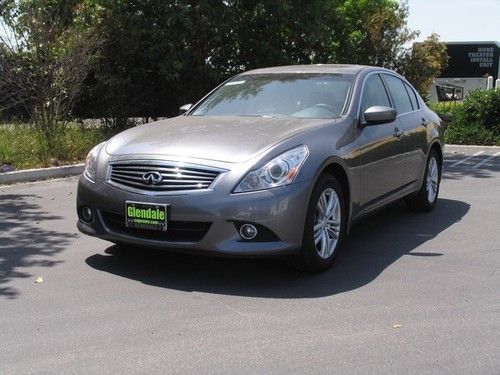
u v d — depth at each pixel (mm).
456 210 7777
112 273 5070
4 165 9852
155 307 4355
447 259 5602
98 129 12781
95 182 5004
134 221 4742
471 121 15766
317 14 13859
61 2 12797
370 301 4516
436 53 17891
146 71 13539
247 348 3719
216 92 6594
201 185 4582
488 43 26047
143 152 4848
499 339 3891
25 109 11859
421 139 7082
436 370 3471
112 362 3531
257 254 4551
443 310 4359
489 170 11352
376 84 6531
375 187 5910
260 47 14195
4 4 10898
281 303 4453
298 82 6242
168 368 3463
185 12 12922
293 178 4660
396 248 5965
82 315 4199
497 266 5402
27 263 5332
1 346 3723
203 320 4137
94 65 12555
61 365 3490
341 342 3816
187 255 5570
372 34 16922
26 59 10984
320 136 5117
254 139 4883
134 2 13508
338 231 5238
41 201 7980
